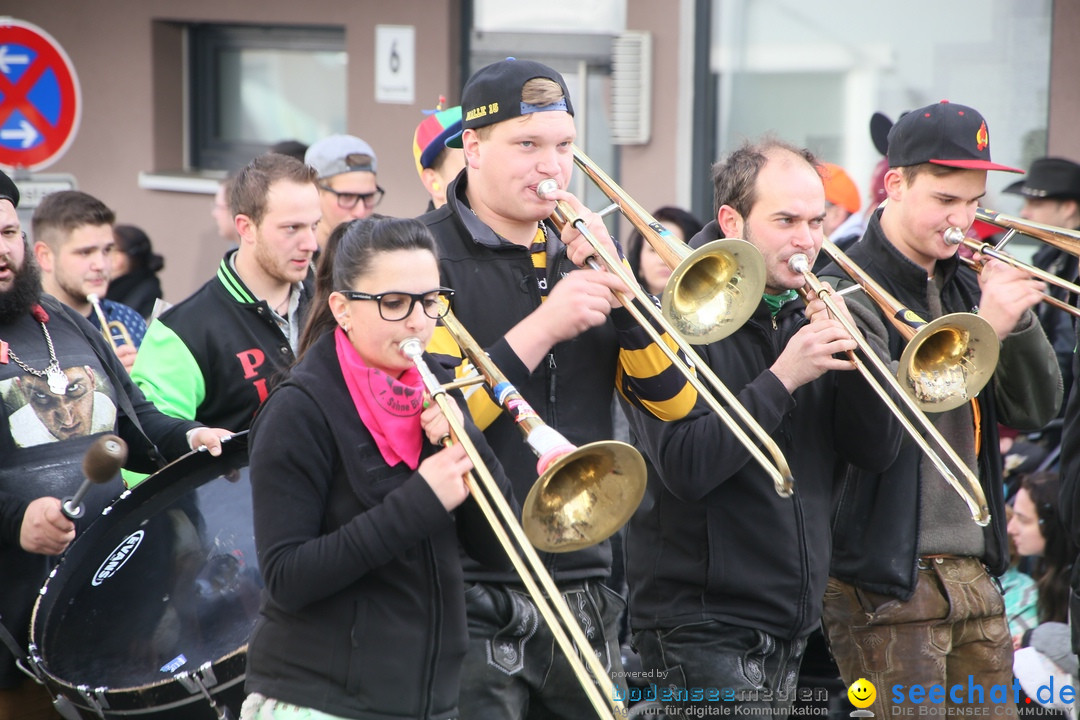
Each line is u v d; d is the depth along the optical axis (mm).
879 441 11422
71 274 16984
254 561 11383
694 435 10805
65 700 10734
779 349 11648
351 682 8680
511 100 10180
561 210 10227
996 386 12711
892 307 11742
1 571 11734
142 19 26641
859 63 22484
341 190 17359
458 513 9320
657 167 23484
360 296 8672
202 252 26516
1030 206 18609
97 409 12609
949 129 12023
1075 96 21094
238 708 10547
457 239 10695
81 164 27469
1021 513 15383
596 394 10758
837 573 12336
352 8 24891
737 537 11180
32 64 21406
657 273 18234
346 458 8695
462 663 9852
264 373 14117
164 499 11766
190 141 27594
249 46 27000
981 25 21625
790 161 11258
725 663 11156
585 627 10656
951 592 12203
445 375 9289
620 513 8812
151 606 11109
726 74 23203
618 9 23469
